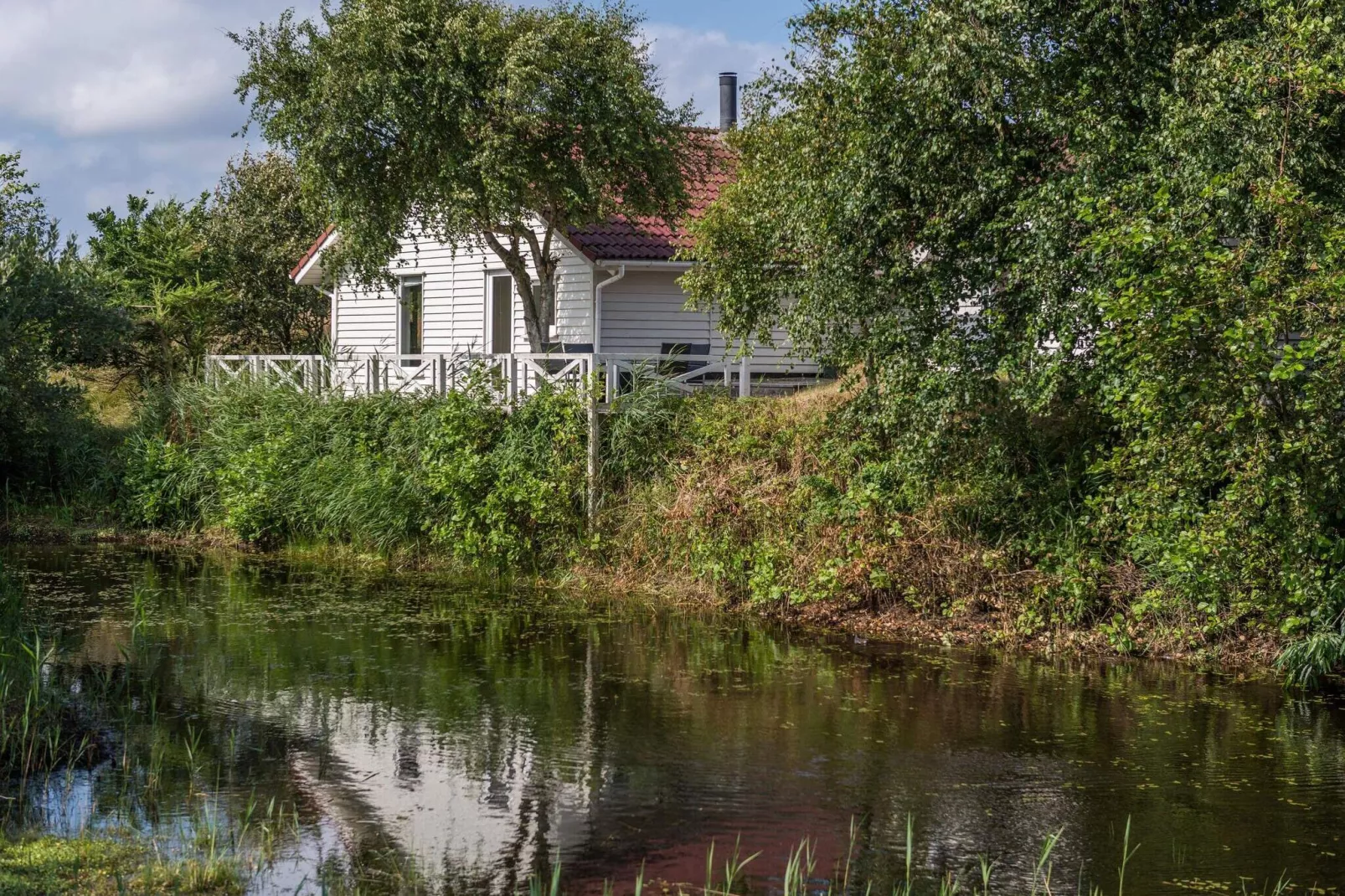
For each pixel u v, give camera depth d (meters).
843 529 14.19
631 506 16.14
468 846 7.04
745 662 11.88
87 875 6.38
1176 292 10.26
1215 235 10.78
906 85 11.98
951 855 7.04
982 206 12.23
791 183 13.20
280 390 20.77
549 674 11.34
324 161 18.42
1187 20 11.71
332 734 9.25
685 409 16.83
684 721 9.77
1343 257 10.09
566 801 7.84
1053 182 11.67
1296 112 10.54
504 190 17.53
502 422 17.44
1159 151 11.16
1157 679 11.32
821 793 8.07
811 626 13.70
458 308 25.38
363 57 17.73
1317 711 10.26
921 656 12.23
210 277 30.64
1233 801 8.00
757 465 15.52
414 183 18.58
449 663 11.73
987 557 13.13
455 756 8.77
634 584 15.59
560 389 16.98
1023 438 13.81
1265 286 10.10
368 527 18.09
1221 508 10.92
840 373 16.38
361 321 27.30
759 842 7.19
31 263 22.67
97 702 10.03
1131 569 12.65
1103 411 11.88
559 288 23.17
